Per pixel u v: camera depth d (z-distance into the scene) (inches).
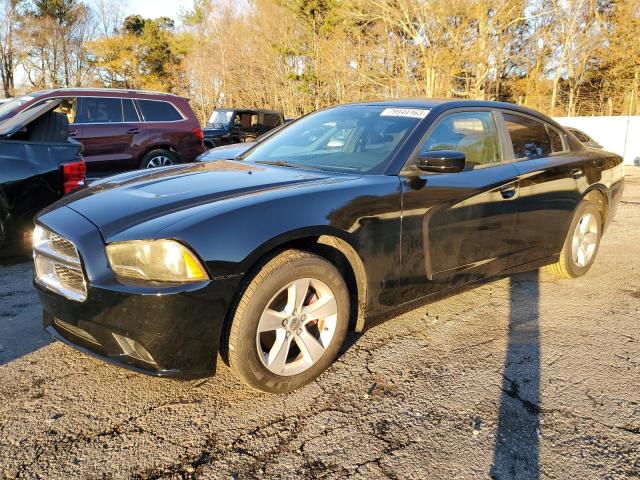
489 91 1135.6
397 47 1088.2
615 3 1064.8
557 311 145.1
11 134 180.1
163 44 1797.5
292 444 87.4
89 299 90.7
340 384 106.0
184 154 349.4
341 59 1188.5
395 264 114.3
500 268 141.4
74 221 98.4
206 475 80.0
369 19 1100.5
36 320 136.1
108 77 1847.9
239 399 100.7
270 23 1408.7
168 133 339.0
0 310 142.7
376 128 132.9
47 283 102.1
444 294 128.6
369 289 111.3
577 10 1115.3
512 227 140.3
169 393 102.5
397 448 86.4
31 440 87.7
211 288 88.4
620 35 1053.8
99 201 105.6
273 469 81.4
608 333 130.9
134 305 86.5
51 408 97.0
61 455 84.1
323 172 122.3
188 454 84.7
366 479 79.1
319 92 1331.2
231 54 1460.4
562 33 1155.9
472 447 86.7
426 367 113.0
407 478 79.4
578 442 88.3
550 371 111.7
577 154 166.9
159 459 83.5
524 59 1145.4
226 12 1488.7
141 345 88.2
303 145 142.9
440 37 980.6
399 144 123.3
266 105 1465.3
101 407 97.6
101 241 92.0
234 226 91.4
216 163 141.3
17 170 171.0
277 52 1400.1
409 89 1065.5
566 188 156.1
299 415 95.5
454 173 126.0
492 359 116.8
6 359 115.1
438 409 97.4
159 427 91.7
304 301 104.4
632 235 239.6
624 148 617.6
